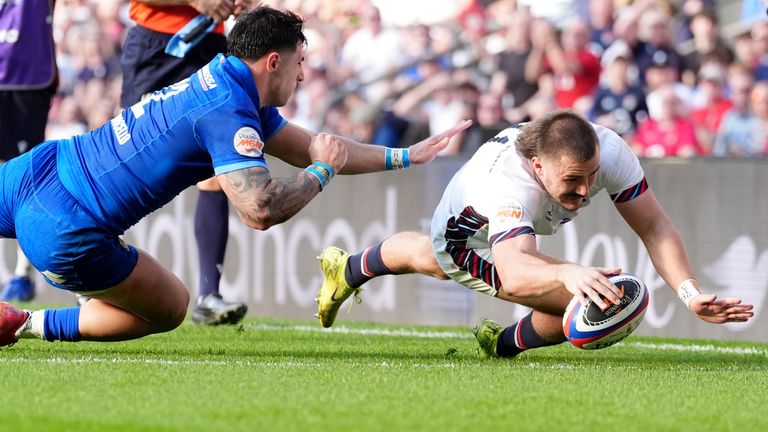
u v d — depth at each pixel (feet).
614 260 81.92
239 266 96.07
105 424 31.83
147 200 46.06
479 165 48.75
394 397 37.19
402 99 127.13
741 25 116.06
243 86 45.78
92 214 45.73
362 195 91.50
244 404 35.27
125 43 76.64
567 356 56.03
